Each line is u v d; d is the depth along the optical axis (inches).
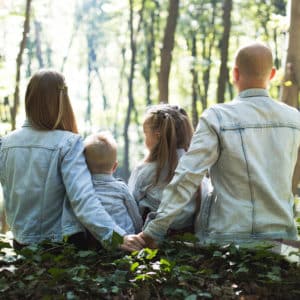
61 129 150.1
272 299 118.8
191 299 111.7
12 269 129.2
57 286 119.0
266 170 132.6
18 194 145.1
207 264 129.7
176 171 131.0
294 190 232.5
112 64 1309.1
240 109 134.2
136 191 153.0
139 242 135.5
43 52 1226.0
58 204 145.6
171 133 148.6
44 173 144.3
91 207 138.4
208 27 742.5
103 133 151.4
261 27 788.0
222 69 438.3
